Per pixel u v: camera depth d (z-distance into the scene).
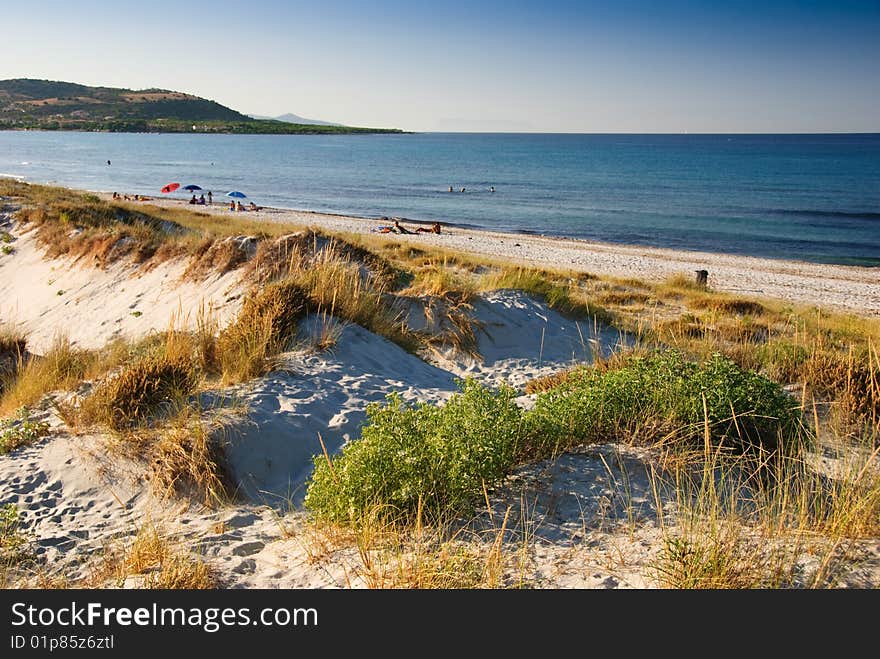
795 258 40.31
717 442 5.34
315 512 4.88
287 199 69.50
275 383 7.36
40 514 5.28
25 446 6.30
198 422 6.09
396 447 4.82
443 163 146.12
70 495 5.55
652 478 4.79
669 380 5.97
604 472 5.04
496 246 35.84
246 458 6.02
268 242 13.29
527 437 5.30
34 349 12.98
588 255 34.19
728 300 18.11
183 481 5.61
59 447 6.15
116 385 6.65
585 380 6.22
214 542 4.74
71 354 9.52
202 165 121.12
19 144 173.00
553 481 4.94
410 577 3.80
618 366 8.20
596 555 3.98
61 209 21.41
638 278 25.91
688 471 5.01
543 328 12.38
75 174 89.62
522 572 3.72
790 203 71.81
